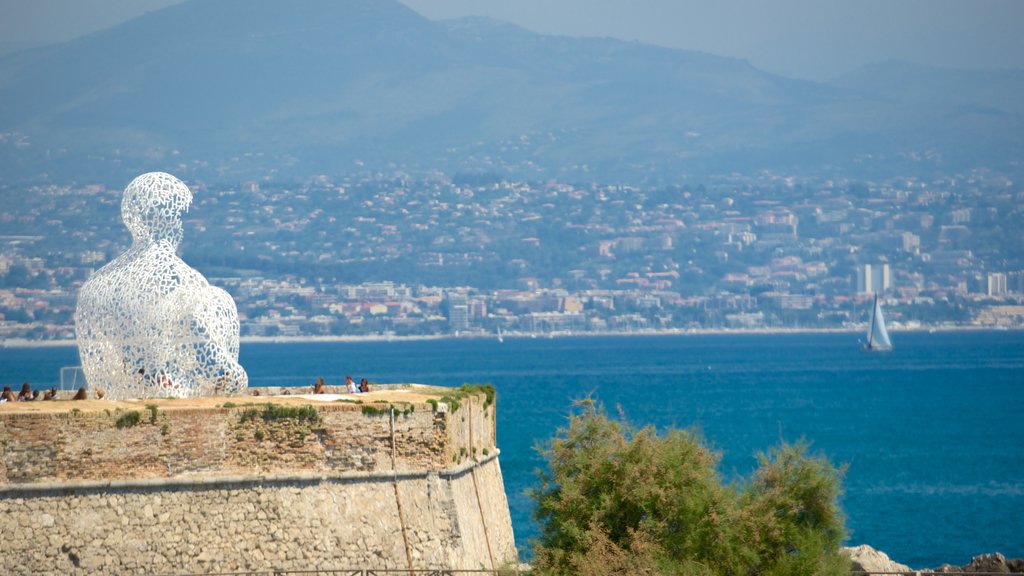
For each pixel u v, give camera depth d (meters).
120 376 159.75
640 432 163.12
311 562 137.75
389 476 144.38
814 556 161.00
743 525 160.62
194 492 135.00
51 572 128.50
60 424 130.88
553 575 153.75
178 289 162.38
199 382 162.25
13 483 128.75
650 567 148.62
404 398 151.38
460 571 143.38
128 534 131.50
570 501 158.88
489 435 178.00
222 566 134.12
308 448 141.00
